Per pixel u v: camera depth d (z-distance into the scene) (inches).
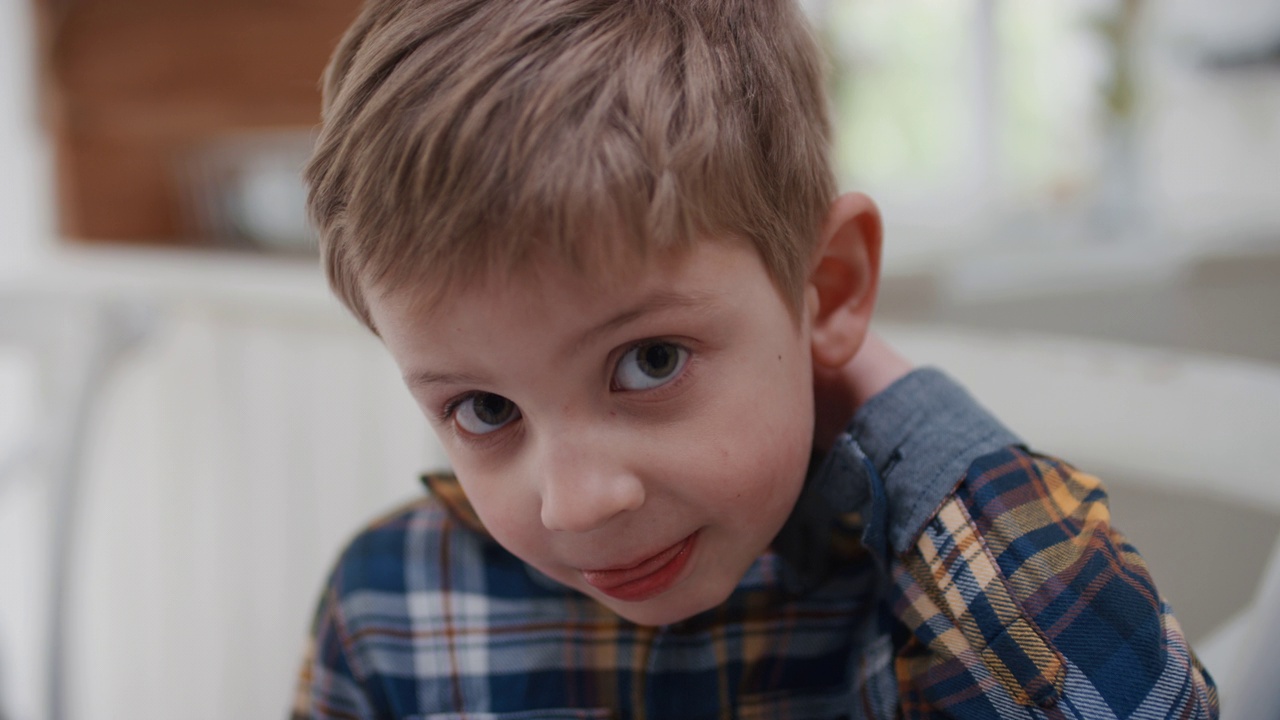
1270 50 71.4
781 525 18.8
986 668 18.3
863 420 21.5
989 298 65.0
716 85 17.0
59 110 62.6
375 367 54.5
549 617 25.2
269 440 59.6
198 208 69.7
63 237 65.9
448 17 16.8
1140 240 71.0
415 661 25.8
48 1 60.7
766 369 17.3
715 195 16.2
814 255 19.3
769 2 19.3
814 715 23.1
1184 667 17.6
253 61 55.7
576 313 15.4
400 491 54.7
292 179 65.1
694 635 23.8
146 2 58.1
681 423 16.7
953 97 79.2
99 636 68.7
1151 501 35.1
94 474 66.6
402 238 15.8
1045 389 32.0
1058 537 18.8
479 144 15.1
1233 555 35.7
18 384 58.5
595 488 16.4
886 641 21.1
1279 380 27.9
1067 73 76.6
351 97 17.5
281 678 61.9
